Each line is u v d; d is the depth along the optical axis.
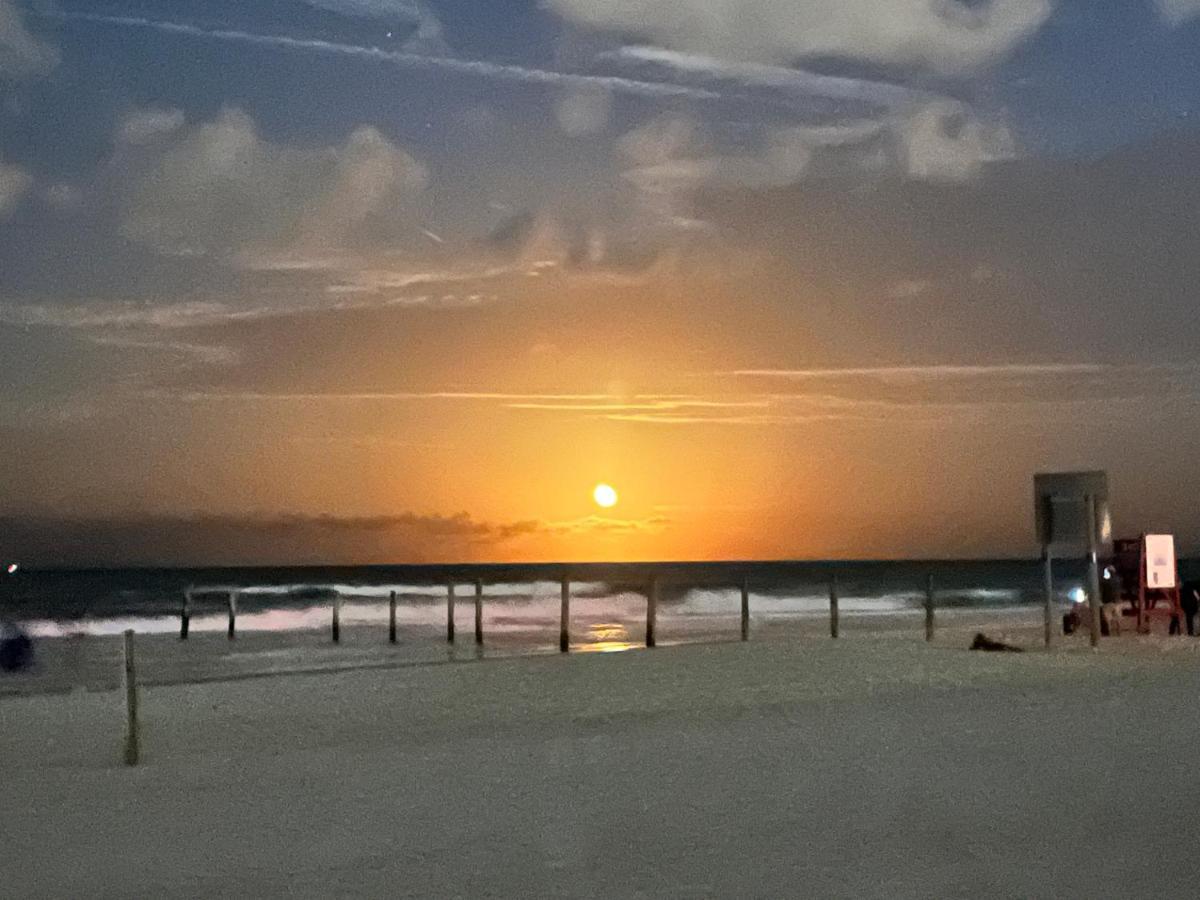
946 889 6.94
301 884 7.41
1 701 18.11
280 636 40.66
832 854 7.80
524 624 45.53
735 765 11.12
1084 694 15.92
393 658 30.16
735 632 36.88
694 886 7.08
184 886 7.45
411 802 9.86
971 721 13.54
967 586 76.19
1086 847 7.92
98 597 72.06
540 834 8.58
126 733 14.45
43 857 8.28
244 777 11.26
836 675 19.14
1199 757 11.20
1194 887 6.95
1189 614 28.88
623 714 15.20
